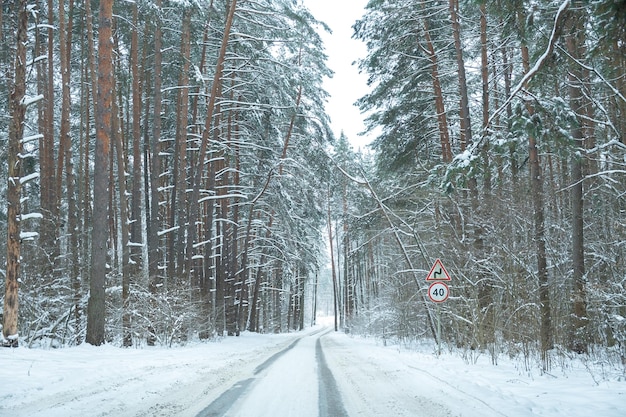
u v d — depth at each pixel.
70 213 18.58
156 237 18.86
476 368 10.54
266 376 9.88
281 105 24.56
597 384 7.96
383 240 24.00
